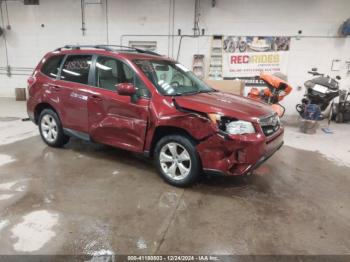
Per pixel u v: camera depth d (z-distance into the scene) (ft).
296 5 23.68
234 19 24.88
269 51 24.91
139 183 10.53
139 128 10.53
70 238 7.21
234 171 9.23
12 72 30.63
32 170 11.43
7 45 29.96
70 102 12.52
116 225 7.84
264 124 9.48
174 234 7.53
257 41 24.89
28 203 8.84
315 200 9.69
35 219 7.98
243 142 8.77
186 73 12.90
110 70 11.57
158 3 25.80
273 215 8.63
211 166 9.31
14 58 30.22
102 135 11.77
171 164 10.28
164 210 8.71
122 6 26.53
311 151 15.23
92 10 27.22
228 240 7.36
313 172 12.25
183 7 25.48
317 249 7.11
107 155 13.42
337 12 23.21
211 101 9.98
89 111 11.91
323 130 19.99
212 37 25.52
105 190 9.90
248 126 8.98
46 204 8.82
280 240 7.43
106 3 26.76
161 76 11.31
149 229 7.72
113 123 11.21
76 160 12.67
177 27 26.03
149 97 10.36
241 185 10.66
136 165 12.29
